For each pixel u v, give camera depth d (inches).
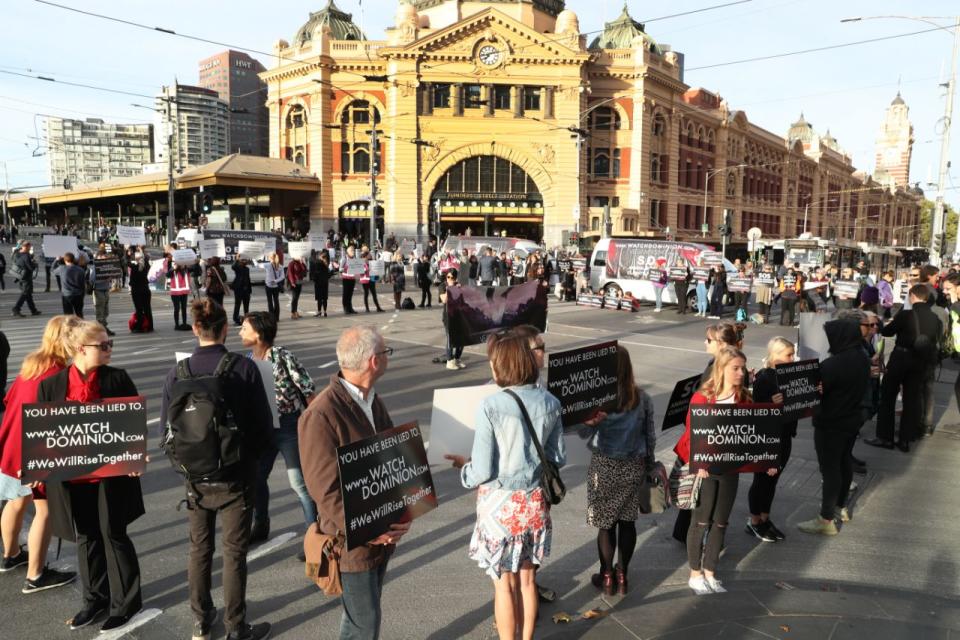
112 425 158.6
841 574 198.5
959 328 340.5
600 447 179.5
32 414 152.9
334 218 1939.0
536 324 392.2
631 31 2210.9
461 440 164.2
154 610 173.3
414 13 1851.6
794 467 296.4
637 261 992.9
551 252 1477.6
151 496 248.8
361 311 827.4
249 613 172.7
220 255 1055.0
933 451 325.4
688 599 180.1
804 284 890.1
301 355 524.1
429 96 1865.2
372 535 128.6
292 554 205.5
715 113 2364.7
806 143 3764.8
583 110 1908.2
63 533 162.1
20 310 737.6
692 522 186.1
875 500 259.6
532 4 2038.6
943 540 223.8
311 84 1902.1
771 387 208.1
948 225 4453.7
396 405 380.8
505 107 1893.5
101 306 631.2
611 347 176.9
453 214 1916.8
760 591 184.9
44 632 162.9
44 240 967.0
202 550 155.3
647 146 2012.8
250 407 156.6
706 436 179.0
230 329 665.0
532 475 145.4
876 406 320.8
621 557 183.2
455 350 485.4
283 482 265.9
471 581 190.7
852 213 3875.5
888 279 840.9
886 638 160.6
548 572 197.5
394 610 175.3
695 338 666.2
